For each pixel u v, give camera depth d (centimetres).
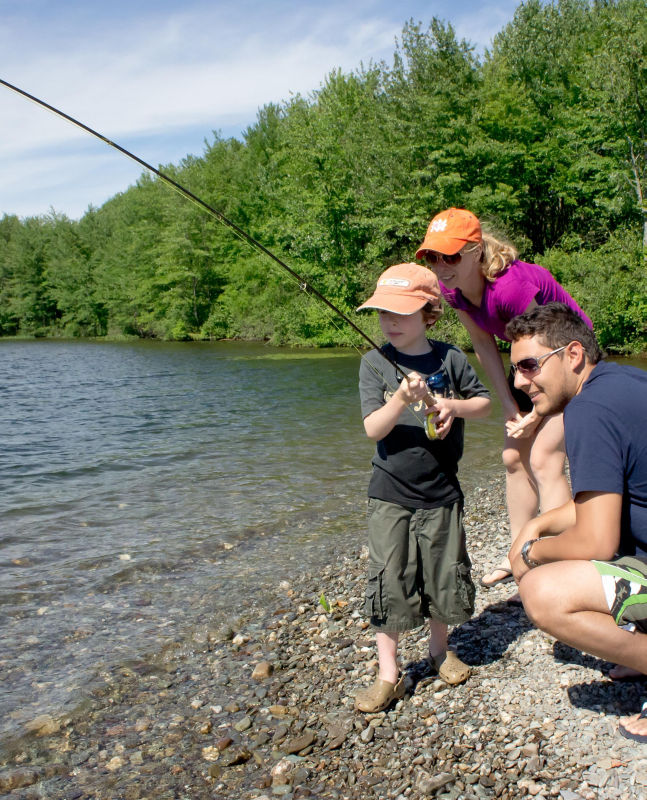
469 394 274
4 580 437
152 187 5028
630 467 211
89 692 296
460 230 297
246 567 452
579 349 225
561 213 2828
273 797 221
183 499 637
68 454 904
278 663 317
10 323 7125
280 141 3897
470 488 643
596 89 2483
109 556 479
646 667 210
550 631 216
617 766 208
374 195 2711
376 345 266
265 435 966
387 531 257
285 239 2983
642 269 2009
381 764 229
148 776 239
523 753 221
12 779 239
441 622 263
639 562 211
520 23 3153
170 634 354
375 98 3180
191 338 4456
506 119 2655
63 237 6644
